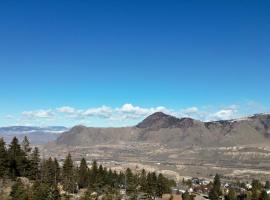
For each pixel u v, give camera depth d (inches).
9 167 7795.3
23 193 6432.1
